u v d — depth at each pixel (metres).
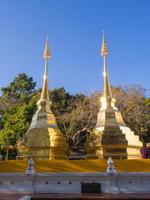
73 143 45.75
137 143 21.81
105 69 23.91
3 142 37.03
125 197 14.58
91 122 46.66
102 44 24.61
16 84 62.84
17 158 21.31
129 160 17.81
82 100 53.50
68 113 50.06
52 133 21.17
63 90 54.44
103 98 22.98
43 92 23.25
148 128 47.03
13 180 16.84
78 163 17.94
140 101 50.03
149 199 14.18
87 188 16.48
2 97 59.50
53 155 20.42
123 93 52.34
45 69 24.08
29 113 38.53
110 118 21.67
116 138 20.62
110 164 16.81
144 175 16.53
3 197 14.93
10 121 38.88
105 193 16.22
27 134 21.55
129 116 47.28
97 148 20.78
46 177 16.72
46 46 24.62
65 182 16.72
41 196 15.11
